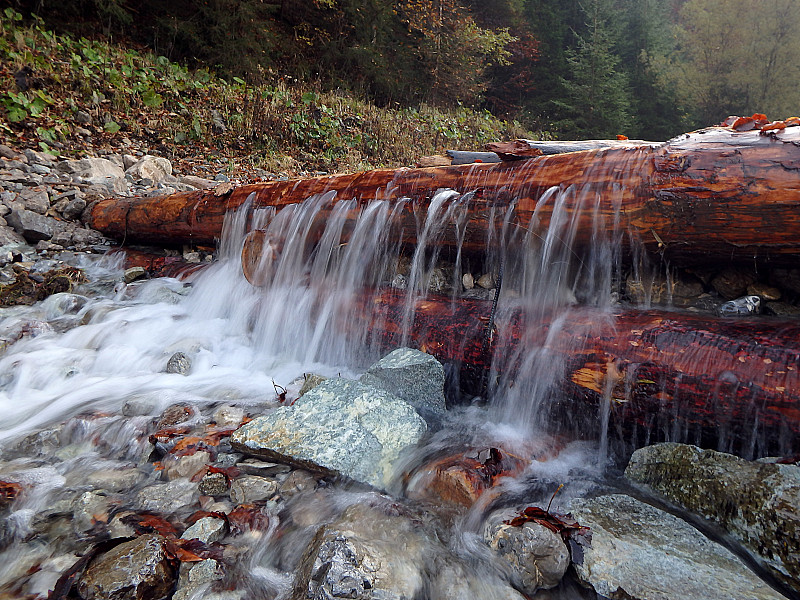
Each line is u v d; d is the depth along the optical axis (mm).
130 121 8961
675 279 2783
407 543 1812
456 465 2160
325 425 2420
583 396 2408
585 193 2740
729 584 1564
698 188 2355
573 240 2873
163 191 7055
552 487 2150
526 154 3068
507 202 3059
